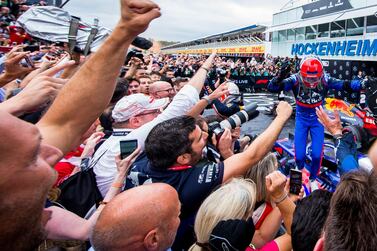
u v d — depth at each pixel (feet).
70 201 5.59
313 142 13.48
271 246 4.72
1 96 8.22
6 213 1.76
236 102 10.57
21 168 1.80
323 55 65.77
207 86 17.08
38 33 9.91
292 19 81.20
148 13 2.70
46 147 2.30
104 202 5.21
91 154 6.54
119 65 3.01
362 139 8.77
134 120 7.16
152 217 3.51
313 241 3.88
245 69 53.42
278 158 16.25
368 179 2.91
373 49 49.73
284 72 14.23
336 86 14.37
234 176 5.44
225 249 3.99
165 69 24.47
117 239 3.45
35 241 1.97
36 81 3.62
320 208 4.03
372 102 16.37
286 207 4.94
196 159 5.60
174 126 5.46
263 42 107.96
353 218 2.71
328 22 62.64
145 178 5.51
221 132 7.36
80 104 3.04
